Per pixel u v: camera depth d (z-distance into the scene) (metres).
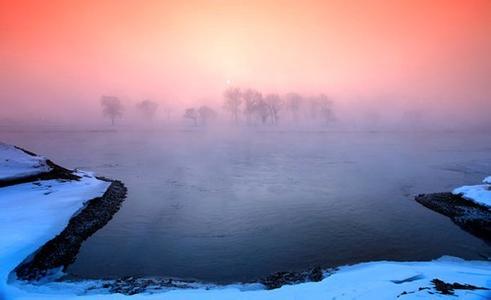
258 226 21.06
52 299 10.77
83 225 20.06
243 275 14.60
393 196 28.84
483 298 9.18
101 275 14.41
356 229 20.56
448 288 10.23
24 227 17.52
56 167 30.92
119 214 23.50
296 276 14.13
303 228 20.70
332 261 16.08
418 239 18.94
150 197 28.19
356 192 30.25
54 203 22.11
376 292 10.23
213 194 29.33
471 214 22.62
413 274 12.56
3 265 13.38
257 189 31.31
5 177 24.89
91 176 33.47
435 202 26.17
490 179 29.41
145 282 13.40
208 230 20.34
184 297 10.77
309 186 32.56
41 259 15.03
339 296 10.09
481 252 17.19
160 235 19.50
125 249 17.41
